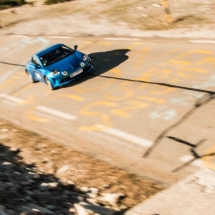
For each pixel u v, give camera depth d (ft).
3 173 31.12
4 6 108.68
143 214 24.11
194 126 32.73
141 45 55.77
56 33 75.00
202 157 28.66
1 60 71.20
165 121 34.73
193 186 25.66
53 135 38.50
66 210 25.00
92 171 30.37
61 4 94.58
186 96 38.09
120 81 46.09
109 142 34.22
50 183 29.09
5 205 24.91
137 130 34.63
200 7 64.08
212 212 22.84
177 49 50.62
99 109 40.70
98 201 26.43
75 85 48.70
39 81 54.19
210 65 43.57
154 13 67.26
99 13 77.05
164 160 29.58
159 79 43.68
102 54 57.00
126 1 79.00
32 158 34.40
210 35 52.49
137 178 28.37
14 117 46.01
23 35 81.15
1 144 38.91
